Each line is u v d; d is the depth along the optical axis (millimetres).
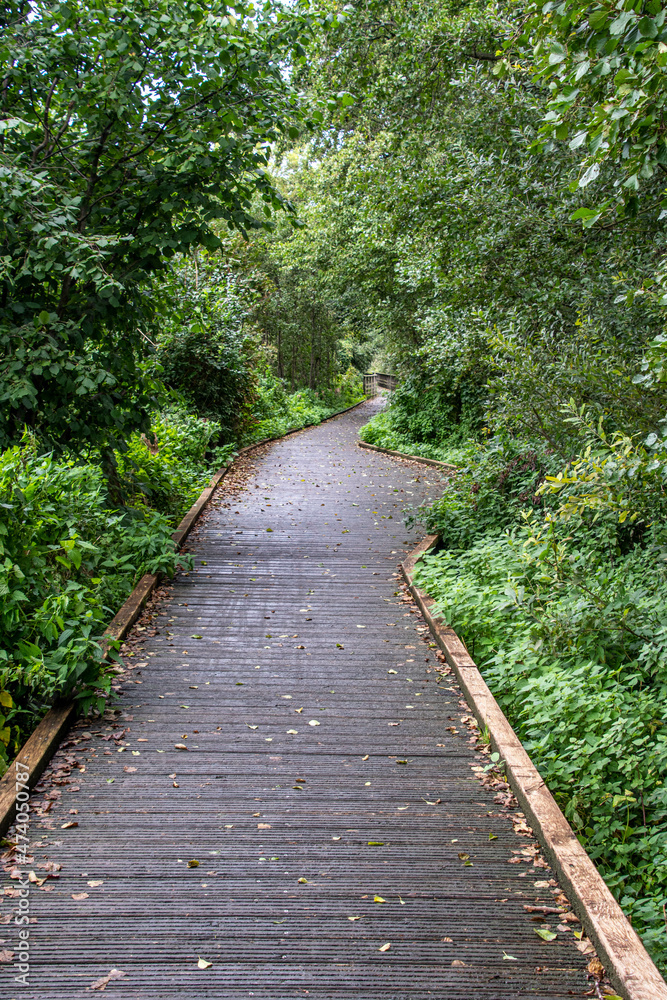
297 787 3510
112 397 6852
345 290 23734
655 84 3135
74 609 4289
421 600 6262
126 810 3270
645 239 6449
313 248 21625
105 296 6070
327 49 11305
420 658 5250
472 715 4348
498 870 2885
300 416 25781
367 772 3678
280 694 4582
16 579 4094
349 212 17000
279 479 12914
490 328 7004
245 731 4082
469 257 7477
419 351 10289
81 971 2318
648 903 2857
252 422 18688
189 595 6531
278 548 8219
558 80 4078
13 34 6008
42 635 4195
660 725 3736
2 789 3254
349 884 2781
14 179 5336
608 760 3471
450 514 8289
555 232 6973
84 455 6980
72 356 6094
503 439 7992
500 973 2340
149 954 2396
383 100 11086
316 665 5074
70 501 5535
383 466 14914
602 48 3447
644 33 2953
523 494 7523
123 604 5758
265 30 6391
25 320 6289
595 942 2436
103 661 4199
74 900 2648
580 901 2578
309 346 35344
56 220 5539
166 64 6230
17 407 5738
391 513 10156
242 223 6738
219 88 6312
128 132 6492
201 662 5055
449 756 3863
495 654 5234
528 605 4664
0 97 6281
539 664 4559
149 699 4441
